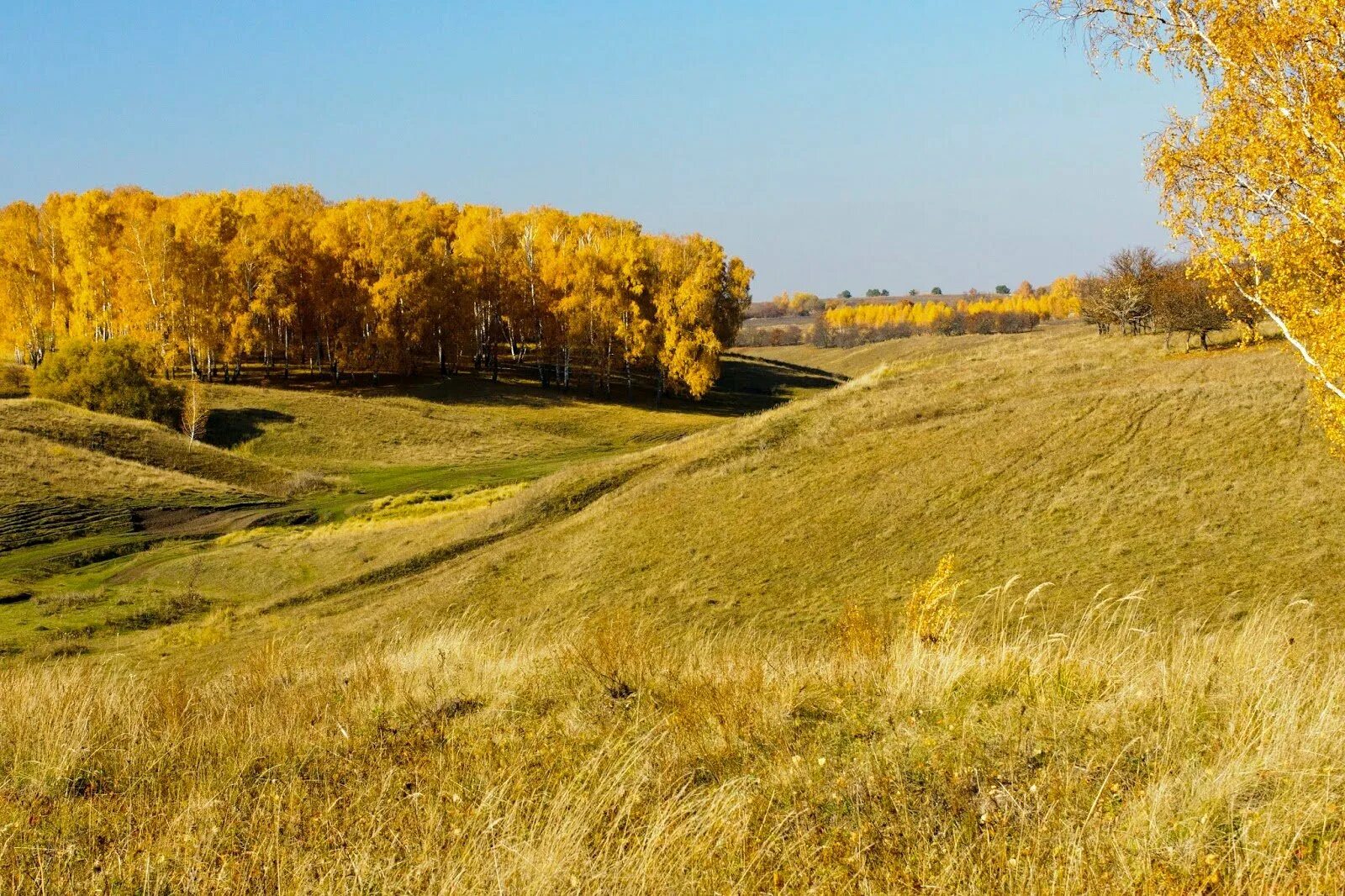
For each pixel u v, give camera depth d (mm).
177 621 35219
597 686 8078
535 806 5344
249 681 10398
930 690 6836
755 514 35625
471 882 4332
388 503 54062
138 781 6594
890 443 40812
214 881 4559
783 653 9555
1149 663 7062
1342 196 10406
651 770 5816
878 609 24688
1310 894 3729
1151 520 27875
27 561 42625
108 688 9359
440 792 5562
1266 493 27953
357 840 5023
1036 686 6660
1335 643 10484
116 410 68938
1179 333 66562
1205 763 5125
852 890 4141
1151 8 11617
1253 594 21859
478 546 40500
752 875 4250
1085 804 4734
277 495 58188
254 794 6109
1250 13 11188
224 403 74062
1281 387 36500
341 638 29062
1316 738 5102
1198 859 4121
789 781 5406
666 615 27859
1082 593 23656
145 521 50344
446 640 10828
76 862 5043
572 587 31859
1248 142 11297
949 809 4867
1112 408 38156
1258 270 11680
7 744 7402
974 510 31812
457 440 72500
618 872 4293
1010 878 4027
